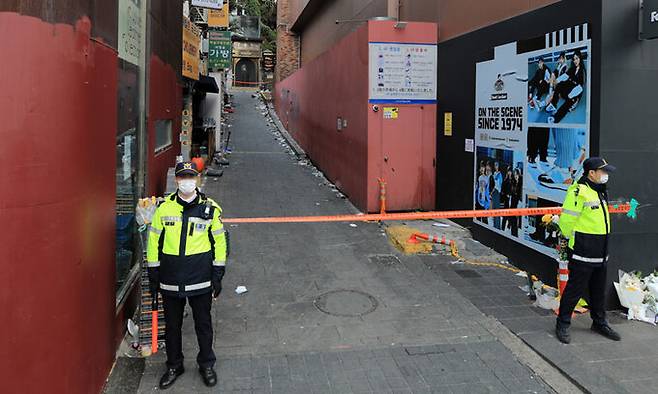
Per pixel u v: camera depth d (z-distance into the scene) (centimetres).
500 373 481
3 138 312
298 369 482
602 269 546
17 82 314
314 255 838
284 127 2855
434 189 1116
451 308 629
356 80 1184
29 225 325
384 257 830
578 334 557
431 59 1091
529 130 746
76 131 366
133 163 646
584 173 544
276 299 653
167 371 455
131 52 621
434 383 462
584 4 625
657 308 594
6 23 310
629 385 456
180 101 1112
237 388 447
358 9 1555
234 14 5056
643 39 604
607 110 604
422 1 1135
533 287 662
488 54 858
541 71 714
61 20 342
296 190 1392
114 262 474
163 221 438
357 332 562
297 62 3091
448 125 1030
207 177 1534
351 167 1245
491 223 861
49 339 341
